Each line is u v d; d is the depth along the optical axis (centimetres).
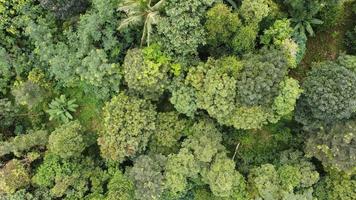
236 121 1794
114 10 1881
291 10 1862
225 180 1806
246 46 1780
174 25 1733
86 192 2000
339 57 1836
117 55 1962
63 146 1867
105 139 1884
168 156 1898
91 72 1870
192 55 1878
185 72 1881
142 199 1859
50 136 1908
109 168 1986
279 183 1866
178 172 1855
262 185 1844
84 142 2023
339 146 1738
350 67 1792
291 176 1847
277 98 1736
